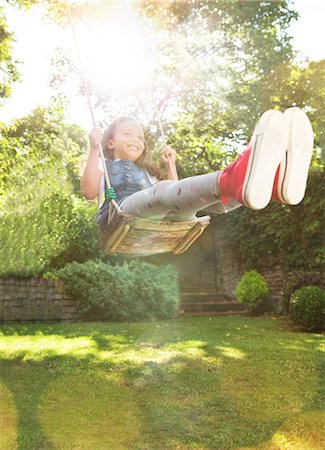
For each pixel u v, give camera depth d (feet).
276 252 18.99
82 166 5.92
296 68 13.57
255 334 13.52
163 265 18.03
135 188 5.43
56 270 15.29
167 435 7.34
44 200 14.46
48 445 6.87
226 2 12.85
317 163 15.35
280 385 9.11
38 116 13.12
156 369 9.87
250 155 3.36
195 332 13.57
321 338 13.51
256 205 3.33
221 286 20.45
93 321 15.12
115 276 15.60
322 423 7.66
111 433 7.27
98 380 9.19
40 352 10.82
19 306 14.49
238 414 7.94
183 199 3.96
